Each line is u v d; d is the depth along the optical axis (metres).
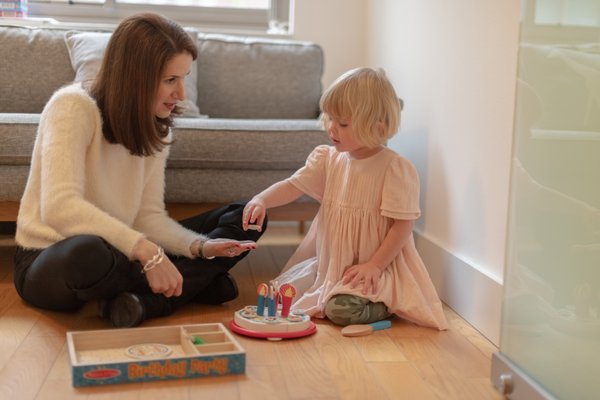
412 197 1.72
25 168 2.03
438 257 2.00
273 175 2.17
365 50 3.02
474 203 1.77
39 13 2.97
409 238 1.78
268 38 3.03
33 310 1.71
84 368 1.24
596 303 1.04
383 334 1.63
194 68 2.60
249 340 1.54
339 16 3.03
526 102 1.25
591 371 1.05
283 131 2.14
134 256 1.51
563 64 1.13
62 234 1.55
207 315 1.73
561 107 1.13
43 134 1.60
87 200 1.62
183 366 1.30
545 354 1.18
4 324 1.60
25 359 1.38
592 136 1.04
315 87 2.74
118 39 1.56
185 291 1.73
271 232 3.00
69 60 2.53
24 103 2.50
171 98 1.61
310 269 1.87
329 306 1.68
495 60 1.65
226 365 1.32
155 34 1.54
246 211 1.82
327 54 3.04
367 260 1.76
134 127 1.58
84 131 1.57
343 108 1.68
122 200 1.71
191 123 2.12
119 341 1.42
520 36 1.27
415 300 1.71
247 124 2.15
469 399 1.26
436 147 2.06
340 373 1.36
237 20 3.11
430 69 2.12
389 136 1.74
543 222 1.19
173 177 2.13
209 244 1.74
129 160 1.70
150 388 1.25
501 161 1.62
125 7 3.02
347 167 1.80
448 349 1.54
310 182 1.89
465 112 1.84
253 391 1.25
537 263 1.21
